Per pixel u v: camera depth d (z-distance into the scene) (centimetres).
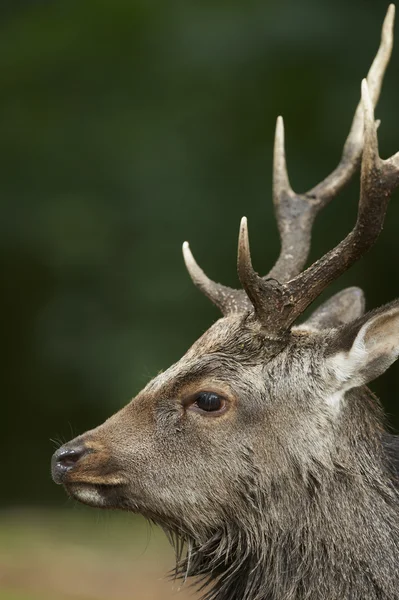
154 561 1583
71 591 1415
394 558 839
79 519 1941
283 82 2306
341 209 2195
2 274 2405
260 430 857
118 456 866
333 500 848
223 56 2341
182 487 862
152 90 2380
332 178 1041
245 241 839
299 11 2303
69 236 2333
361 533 843
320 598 841
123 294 2297
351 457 854
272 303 858
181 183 2302
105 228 2319
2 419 2438
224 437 858
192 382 867
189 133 2331
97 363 2275
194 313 2236
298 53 2298
